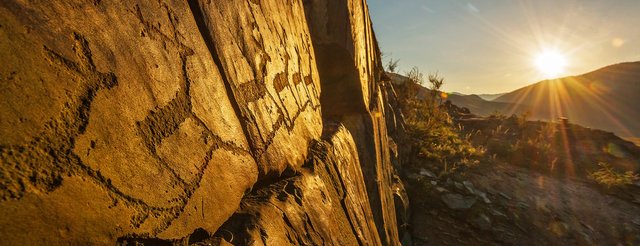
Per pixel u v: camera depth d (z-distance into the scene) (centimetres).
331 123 325
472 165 891
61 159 63
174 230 89
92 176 69
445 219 657
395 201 587
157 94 92
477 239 619
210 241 103
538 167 992
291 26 243
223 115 125
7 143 55
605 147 1169
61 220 61
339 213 212
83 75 70
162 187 87
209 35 125
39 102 60
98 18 77
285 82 206
